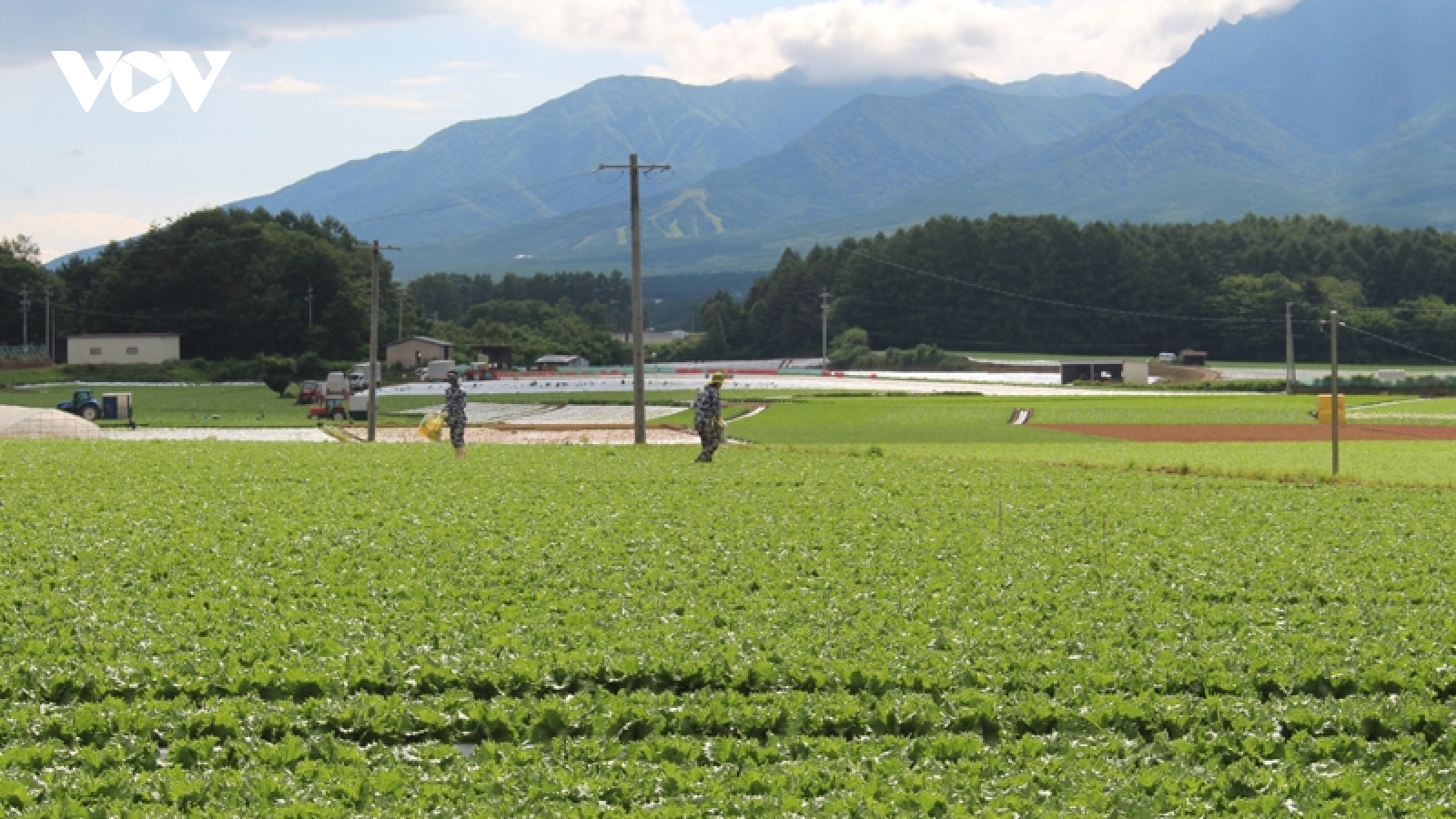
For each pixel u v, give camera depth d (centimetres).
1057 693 1867
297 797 1480
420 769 1588
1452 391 12688
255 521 3142
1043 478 4419
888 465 4853
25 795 1437
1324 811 1475
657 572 2617
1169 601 2458
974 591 2512
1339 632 2175
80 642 2002
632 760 1611
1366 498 3947
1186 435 7750
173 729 1677
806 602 2380
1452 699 1852
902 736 1738
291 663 1931
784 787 1536
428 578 2553
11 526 2984
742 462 4847
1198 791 1534
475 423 8738
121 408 9738
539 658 1984
